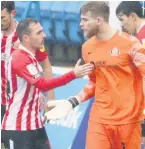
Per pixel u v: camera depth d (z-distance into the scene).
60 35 27.70
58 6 27.58
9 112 16.52
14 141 16.53
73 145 21.42
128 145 15.98
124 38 15.41
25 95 16.22
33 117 16.47
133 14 18.31
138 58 15.20
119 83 15.56
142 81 15.83
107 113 15.80
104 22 15.43
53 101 16.72
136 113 15.72
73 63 27.20
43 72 19.47
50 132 22.34
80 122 21.59
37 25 15.93
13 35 18.67
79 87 22.73
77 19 27.00
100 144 15.90
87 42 16.02
